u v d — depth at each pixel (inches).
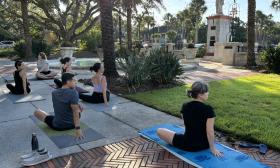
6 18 1138.0
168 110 265.4
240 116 243.6
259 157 168.9
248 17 619.8
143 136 199.9
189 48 763.4
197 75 510.3
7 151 178.4
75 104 197.3
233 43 751.1
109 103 298.7
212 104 282.4
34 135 169.2
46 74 451.2
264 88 370.9
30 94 338.0
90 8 1156.5
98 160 166.6
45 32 1375.5
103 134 207.2
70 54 788.6
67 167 158.1
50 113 259.0
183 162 161.0
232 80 443.5
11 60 901.8
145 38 2898.6
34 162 160.6
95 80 294.8
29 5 1184.2
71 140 194.4
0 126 224.1
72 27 1167.6
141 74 370.9
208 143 161.3
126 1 842.8
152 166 158.6
